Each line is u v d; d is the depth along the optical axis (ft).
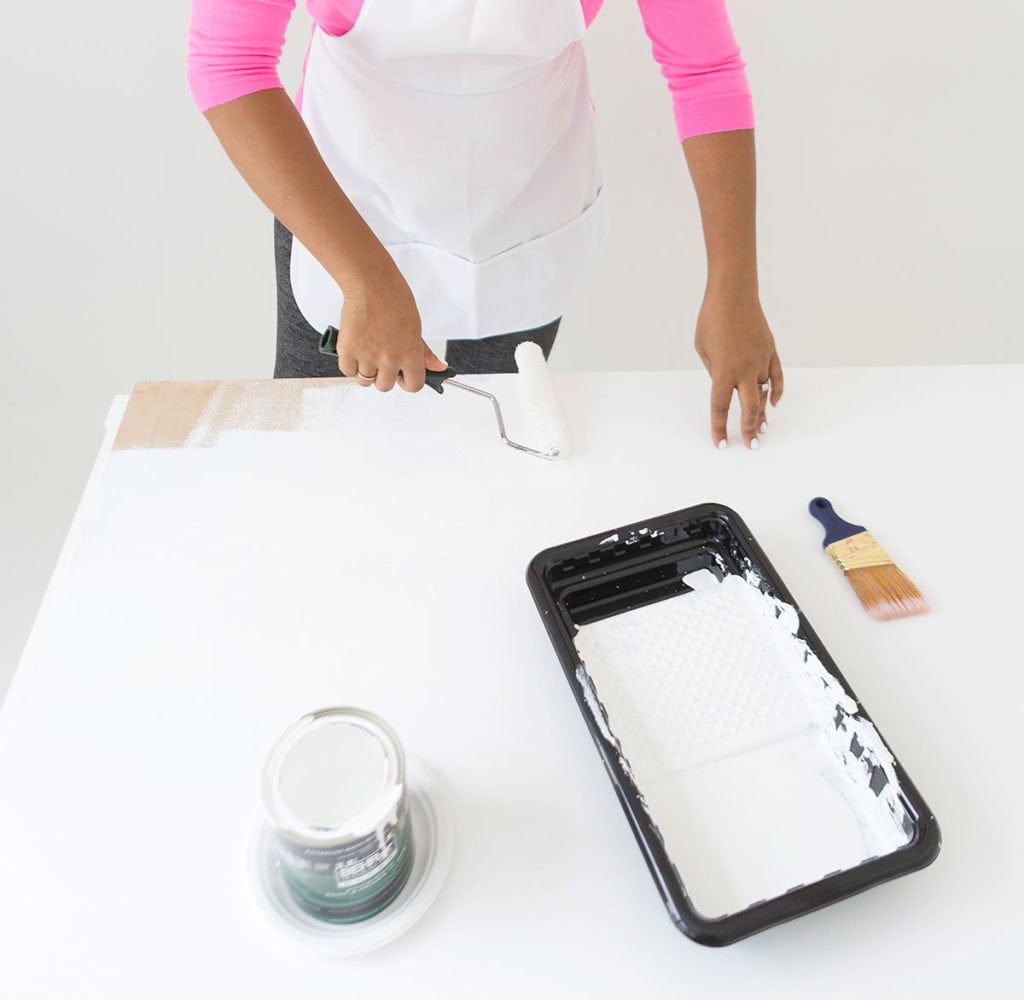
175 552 3.02
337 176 4.17
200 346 6.55
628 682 2.72
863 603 2.95
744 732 2.61
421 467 3.31
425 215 4.16
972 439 3.50
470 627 2.86
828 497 3.30
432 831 2.40
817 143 6.33
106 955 2.21
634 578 3.01
